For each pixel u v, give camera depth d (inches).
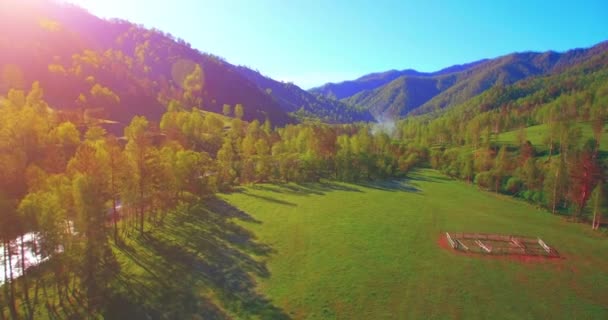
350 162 4288.9
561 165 3006.9
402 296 1555.1
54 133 2935.5
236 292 1551.4
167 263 1804.9
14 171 2090.3
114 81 6574.8
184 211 2652.6
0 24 6117.1
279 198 3267.7
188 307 1425.9
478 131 5438.0
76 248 1487.5
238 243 2117.4
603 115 4899.1
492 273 1806.1
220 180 3506.4
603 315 1446.9
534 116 6624.0
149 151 2231.8
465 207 3154.5
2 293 1400.1
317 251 2033.7
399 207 3075.8
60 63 5930.1
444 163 4972.9
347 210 2925.7
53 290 1494.8
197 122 4982.8
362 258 1948.8
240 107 7642.7
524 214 2974.9
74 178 1620.3
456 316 1413.6
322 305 1465.3
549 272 1835.6
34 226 1311.5
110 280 1595.7
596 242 2316.7
